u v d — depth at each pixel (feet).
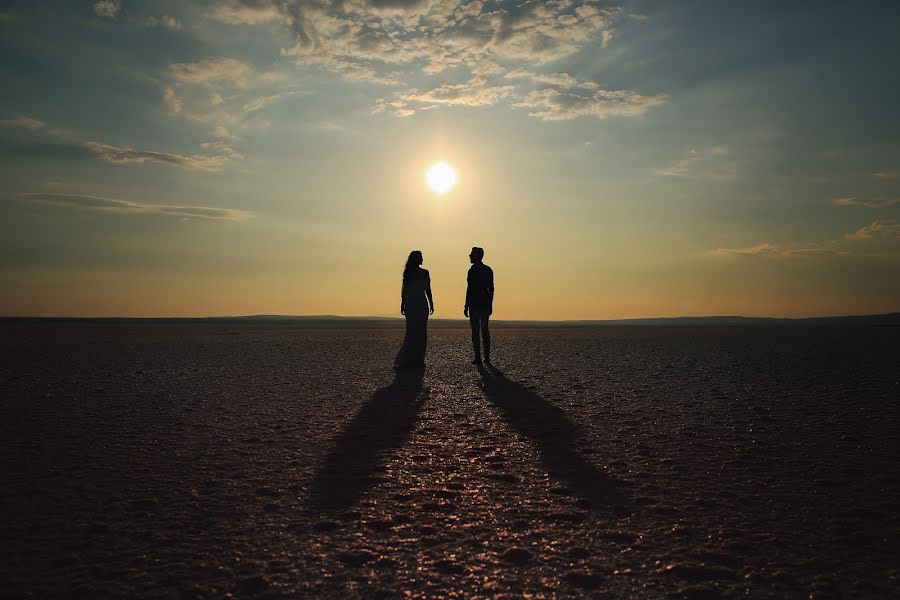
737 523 14.49
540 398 32.99
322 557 12.65
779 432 24.16
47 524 14.51
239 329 152.35
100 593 11.09
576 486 17.47
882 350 64.28
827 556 12.59
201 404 31.40
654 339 95.30
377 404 31.35
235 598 10.92
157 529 14.21
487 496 16.58
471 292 50.52
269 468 19.36
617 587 11.28
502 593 11.08
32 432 24.53
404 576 11.76
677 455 20.85
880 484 17.44
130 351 66.85
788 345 74.69
